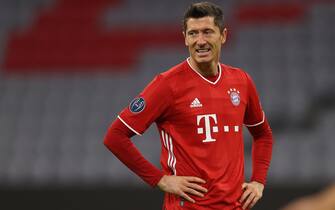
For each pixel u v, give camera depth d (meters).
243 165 13.30
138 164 13.04
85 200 35.34
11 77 50.50
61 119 46.12
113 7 56.19
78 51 52.47
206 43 12.73
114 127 13.16
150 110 12.95
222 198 12.71
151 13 55.41
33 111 47.03
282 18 53.22
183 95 12.94
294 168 40.69
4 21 55.59
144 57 51.56
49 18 55.53
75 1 56.97
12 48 52.91
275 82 47.09
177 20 54.41
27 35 54.06
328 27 52.06
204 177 12.73
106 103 47.28
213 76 13.23
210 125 12.85
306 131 43.91
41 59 51.91
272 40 51.16
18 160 43.09
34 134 45.03
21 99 48.25
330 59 49.16
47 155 43.28
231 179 12.86
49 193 35.69
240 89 13.47
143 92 13.15
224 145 12.89
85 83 49.41
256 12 53.59
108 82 49.34
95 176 41.56
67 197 35.50
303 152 41.97
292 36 51.44
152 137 43.03
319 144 42.53
